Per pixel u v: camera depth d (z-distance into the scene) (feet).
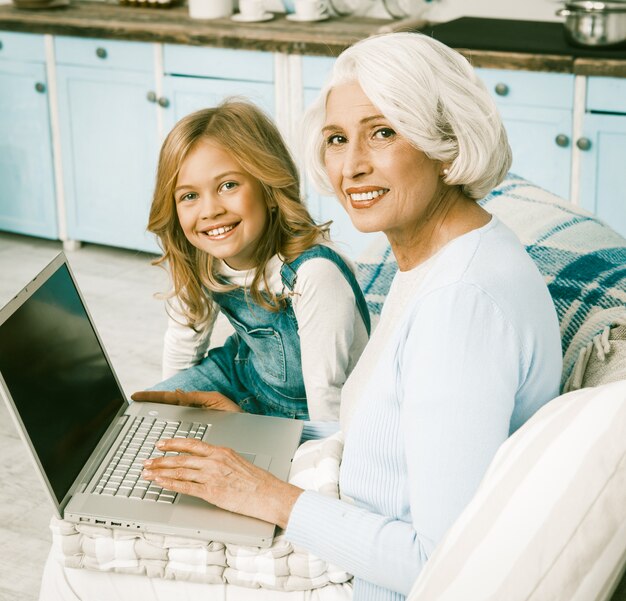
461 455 3.39
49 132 13.02
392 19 12.23
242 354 6.01
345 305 5.24
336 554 3.76
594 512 2.83
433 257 3.93
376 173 3.70
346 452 4.03
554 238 5.29
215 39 11.29
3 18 12.65
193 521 4.01
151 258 13.30
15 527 7.34
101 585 4.25
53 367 4.57
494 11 11.87
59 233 13.57
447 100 3.59
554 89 9.76
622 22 9.49
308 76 10.99
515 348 3.46
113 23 11.94
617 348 4.23
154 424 4.96
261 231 5.24
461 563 3.01
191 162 5.01
